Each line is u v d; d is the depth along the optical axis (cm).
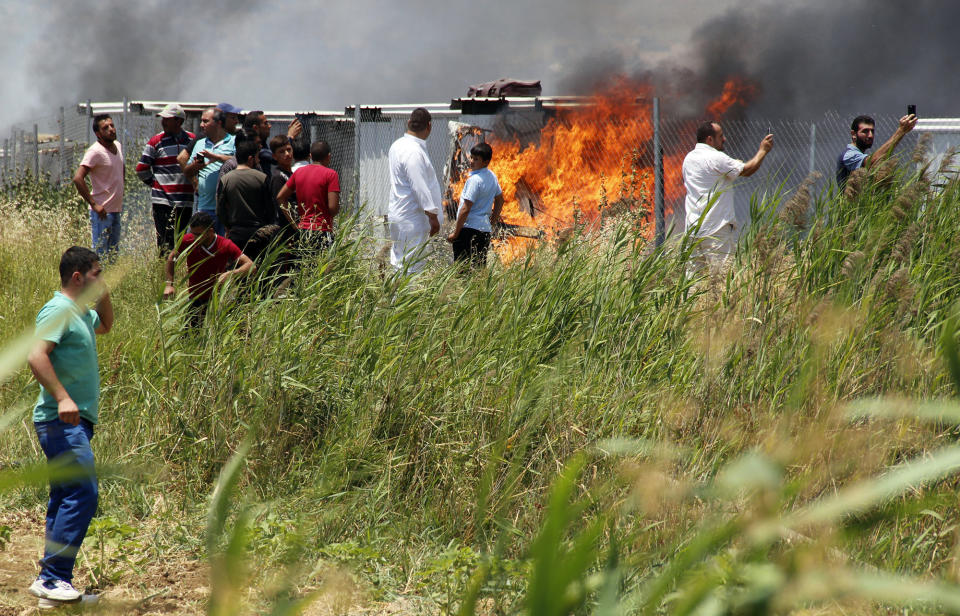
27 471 272
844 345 1748
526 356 2094
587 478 1664
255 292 2522
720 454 1617
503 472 1784
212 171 4456
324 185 3475
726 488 288
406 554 1734
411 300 2327
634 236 2359
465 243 3575
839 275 2130
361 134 6028
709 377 1848
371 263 2538
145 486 2091
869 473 1084
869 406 391
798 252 2181
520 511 1673
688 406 1798
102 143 4506
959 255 2228
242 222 3453
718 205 3141
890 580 303
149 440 2205
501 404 1984
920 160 2509
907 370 1703
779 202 2269
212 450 2116
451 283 2392
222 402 2195
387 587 1614
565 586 303
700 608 348
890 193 2462
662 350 2075
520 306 2242
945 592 287
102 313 1781
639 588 1073
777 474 287
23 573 1778
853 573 312
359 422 2095
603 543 1209
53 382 1638
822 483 1098
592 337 2130
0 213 5128
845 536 327
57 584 1605
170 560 1806
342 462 1983
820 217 2328
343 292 2439
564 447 1792
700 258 2306
